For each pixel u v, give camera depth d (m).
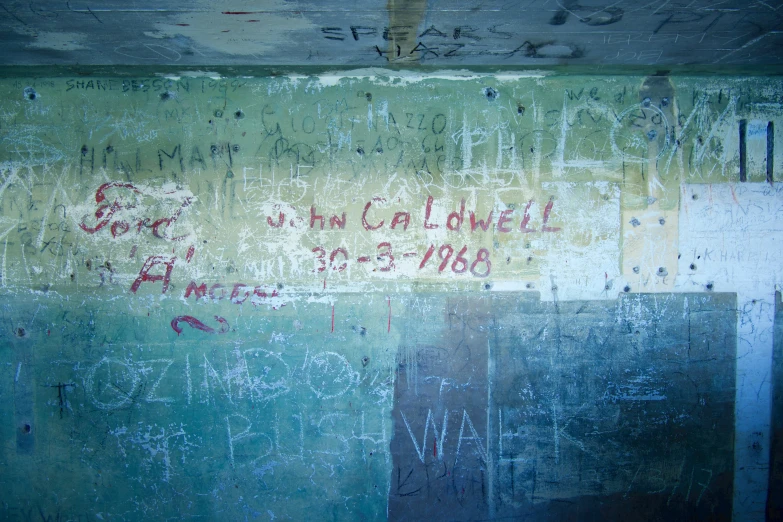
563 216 2.74
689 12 1.99
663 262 2.75
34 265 2.68
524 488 2.78
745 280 2.76
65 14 1.98
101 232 2.68
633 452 2.78
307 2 1.89
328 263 2.72
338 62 2.53
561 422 2.77
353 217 2.71
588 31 2.18
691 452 2.78
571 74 2.71
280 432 2.74
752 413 2.78
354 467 2.75
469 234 2.73
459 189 2.73
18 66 2.54
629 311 2.76
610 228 2.74
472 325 2.74
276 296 2.71
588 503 2.78
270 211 2.71
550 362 2.76
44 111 2.67
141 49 2.34
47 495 2.71
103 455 2.71
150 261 2.69
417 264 2.73
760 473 2.78
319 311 2.72
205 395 2.71
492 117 2.72
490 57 2.48
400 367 2.74
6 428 2.70
